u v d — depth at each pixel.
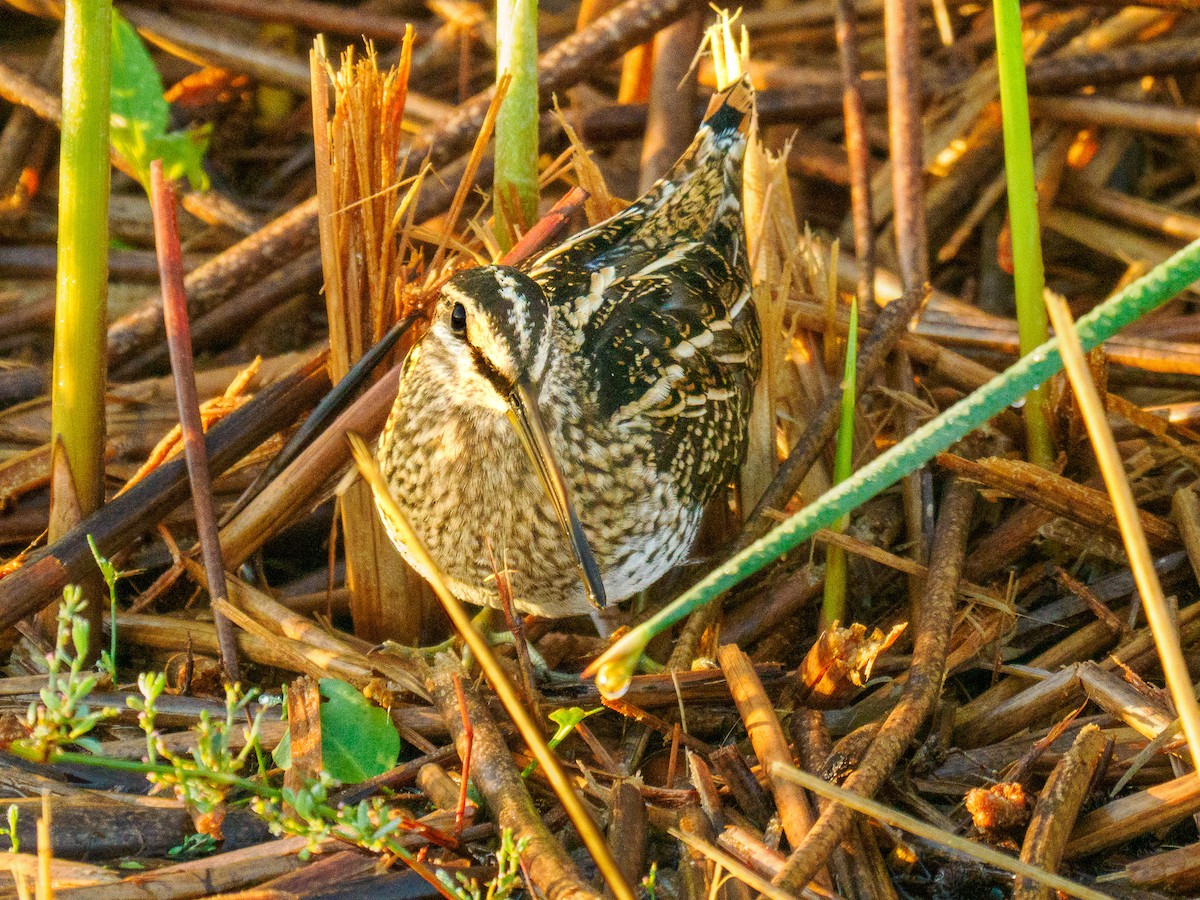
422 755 5.83
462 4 10.15
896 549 7.16
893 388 7.81
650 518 6.23
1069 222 9.57
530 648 6.44
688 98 9.05
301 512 6.55
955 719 6.14
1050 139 9.71
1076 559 7.14
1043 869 4.75
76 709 5.40
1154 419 7.14
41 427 7.64
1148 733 5.55
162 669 6.47
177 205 9.50
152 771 4.70
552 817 5.35
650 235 7.19
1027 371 3.73
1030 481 6.69
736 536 6.84
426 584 6.77
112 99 6.76
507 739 5.68
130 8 10.19
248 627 6.05
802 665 6.00
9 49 10.38
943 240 9.84
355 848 5.02
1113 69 9.47
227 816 5.28
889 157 10.32
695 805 5.33
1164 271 3.60
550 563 6.12
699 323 6.72
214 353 9.04
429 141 8.46
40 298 8.98
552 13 11.11
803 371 7.84
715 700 6.01
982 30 10.30
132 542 6.70
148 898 4.73
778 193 7.95
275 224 8.16
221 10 10.29
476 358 5.72
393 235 6.35
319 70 6.05
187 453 6.14
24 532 7.07
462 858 5.11
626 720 6.03
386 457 6.24
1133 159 10.00
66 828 5.09
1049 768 5.66
